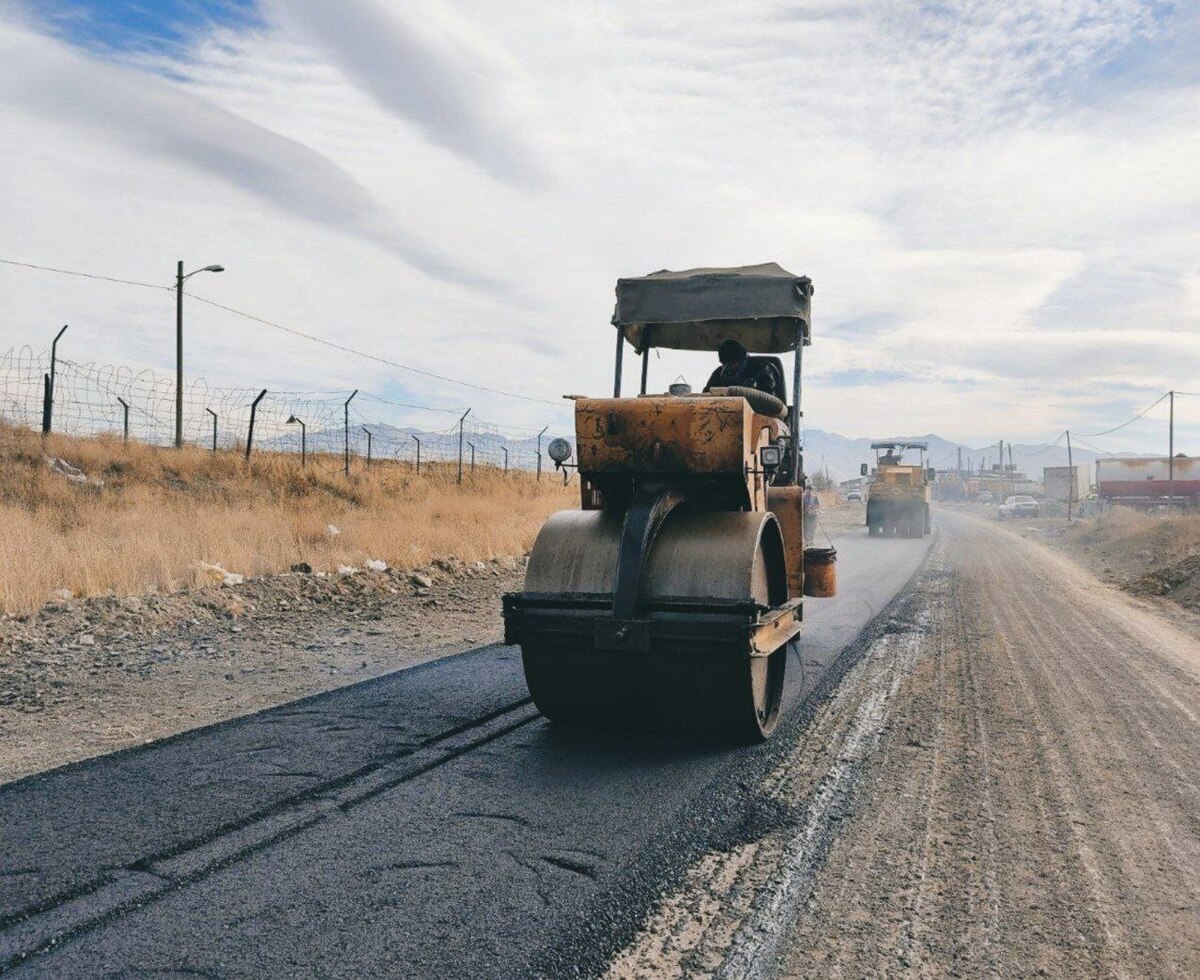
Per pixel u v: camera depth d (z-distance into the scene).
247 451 25.08
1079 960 2.99
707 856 3.77
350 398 27.53
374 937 3.03
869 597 13.02
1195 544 20.50
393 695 6.53
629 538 5.22
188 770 4.75
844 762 5.09
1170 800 4.56
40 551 10.86
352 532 16.88
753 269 7.52
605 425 5.60
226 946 2.96
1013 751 5.36
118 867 3.54
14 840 3.79
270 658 7.89
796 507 6.78
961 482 105.25
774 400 6.68
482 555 16.09
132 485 19.97
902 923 3.22
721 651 4.90
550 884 3.46
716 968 2.89
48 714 5.95
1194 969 2.95
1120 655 8.73
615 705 5.40
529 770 4.84
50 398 23.23
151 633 8.70
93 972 2.79
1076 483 60.44
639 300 7.22
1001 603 12.66
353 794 4.42
